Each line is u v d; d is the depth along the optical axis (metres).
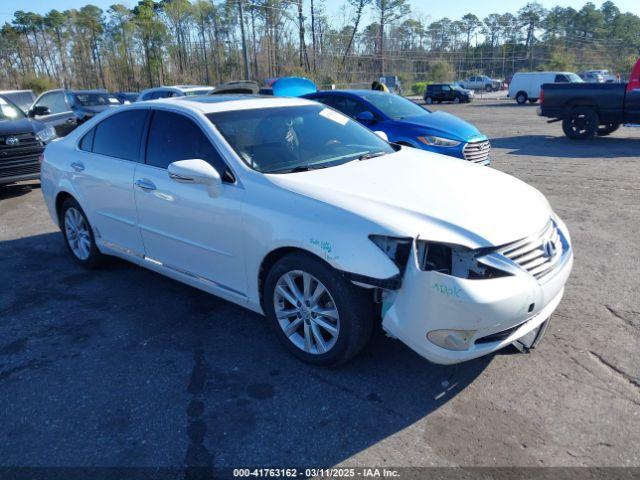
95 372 3.43
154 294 4.62
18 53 76.88
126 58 67.62
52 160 5.27
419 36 87.62
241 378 3.30
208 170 3.50
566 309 4.02
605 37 119.00
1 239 6.45
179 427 2.87
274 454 2.65
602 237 5.70
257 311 3.64
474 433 2.74
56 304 4.48
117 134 4.60
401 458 2.59
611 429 2.72
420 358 3.44
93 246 5.05
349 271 2.90
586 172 9.25
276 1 55.91
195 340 3.80
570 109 13.58
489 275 2.77
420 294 2.78
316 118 4.45
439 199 3.14
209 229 3.69
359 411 2.95
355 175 3.52
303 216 3.13
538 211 3.26
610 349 3.45
